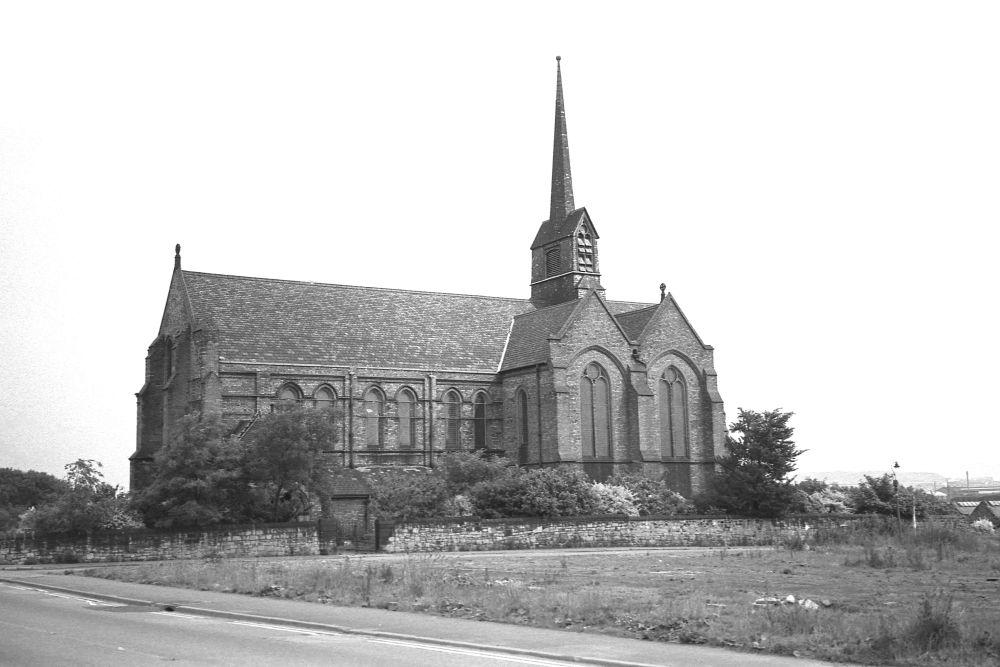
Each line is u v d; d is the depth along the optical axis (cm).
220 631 2444
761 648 2161
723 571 4381
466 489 7006
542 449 7794
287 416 6159
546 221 9238
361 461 7669
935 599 2830
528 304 9188
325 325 7969
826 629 2355
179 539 5703
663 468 8088
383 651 2133
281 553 5928
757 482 7488
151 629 2459
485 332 8638
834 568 4606
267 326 7706
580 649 2156
